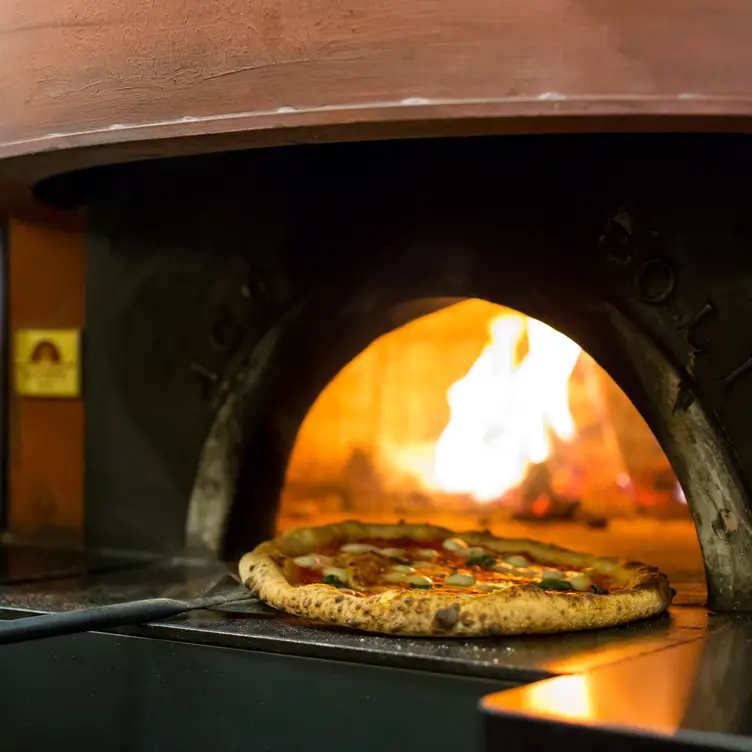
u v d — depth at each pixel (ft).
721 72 3.51
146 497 5.13
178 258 5.03
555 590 3.92
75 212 5.18
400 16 3.63
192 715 3.72
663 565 5.02
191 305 5.01
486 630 3.59
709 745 2.82
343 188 4.65
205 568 4.77
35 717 3.96
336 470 6.15
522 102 3.56
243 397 4.88
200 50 3.83
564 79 3.54
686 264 4.16
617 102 3.52
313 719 3.55
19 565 4.87
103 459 5.23
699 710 3.00
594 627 3.72
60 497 5.53
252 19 3.76
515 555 4.41
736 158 4.09
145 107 3.91
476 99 3.58
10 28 4.16
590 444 5.95
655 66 3.51
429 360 6.16
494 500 6.03
